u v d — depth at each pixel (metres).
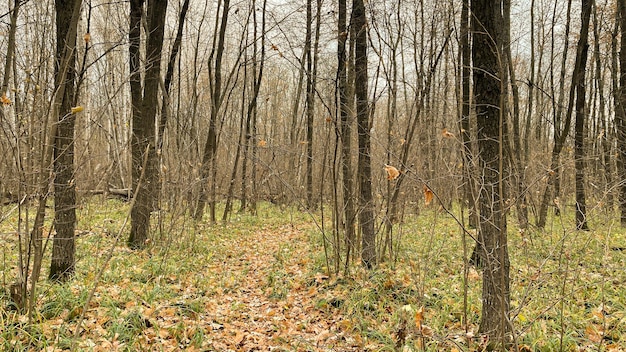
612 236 9.37
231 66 25.98
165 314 5.39
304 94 22.03
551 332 4.63
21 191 5.00
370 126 7.73
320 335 5.04
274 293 6.72
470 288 6.16
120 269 6.96
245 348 4.81
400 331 3.74
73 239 6.05
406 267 7.21
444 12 10.57
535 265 7.23
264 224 14.23
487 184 4.05
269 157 14.58
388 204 7.36
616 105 12.33
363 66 7.61
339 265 7.51
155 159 9.53
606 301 5.39
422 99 7.27
